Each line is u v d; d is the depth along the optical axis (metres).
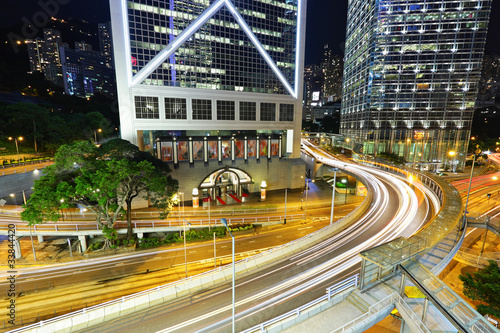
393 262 17.98
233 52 70.44
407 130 98.38
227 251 44.50
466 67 91.38
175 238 48.09
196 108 67.25
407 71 94.75
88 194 38.91
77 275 37.47
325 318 17.03
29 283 35.53
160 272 38.31
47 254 43.56
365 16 103.62
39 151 79.44
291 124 82.12
